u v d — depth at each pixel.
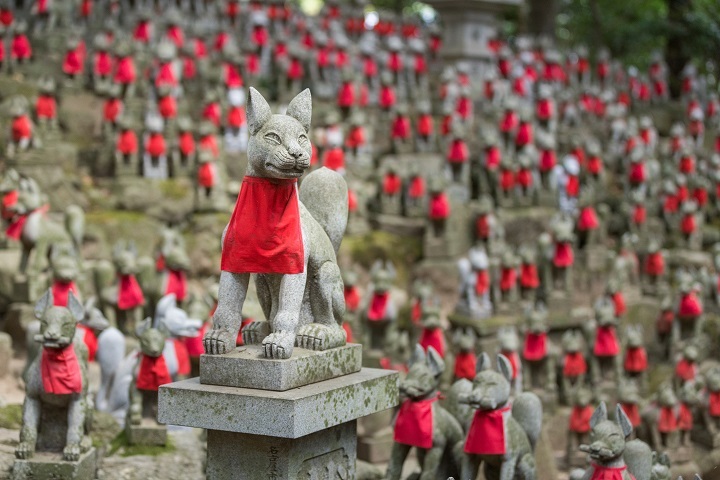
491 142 17.86
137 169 15.80
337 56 21.36
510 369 8.09
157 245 14.76
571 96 22.95
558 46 29.80
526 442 8.27
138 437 9.34
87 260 14.10
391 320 12.74
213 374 6.33
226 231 6.43
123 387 10.00
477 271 14.05
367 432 10.74
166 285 12.41
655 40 28.03
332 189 7.01
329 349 6.63
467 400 7.86
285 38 21.23
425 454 8.42
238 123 17.55
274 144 6.21
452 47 22.44
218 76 18.48
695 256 17.31
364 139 18.00
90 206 15.18
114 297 12.30
